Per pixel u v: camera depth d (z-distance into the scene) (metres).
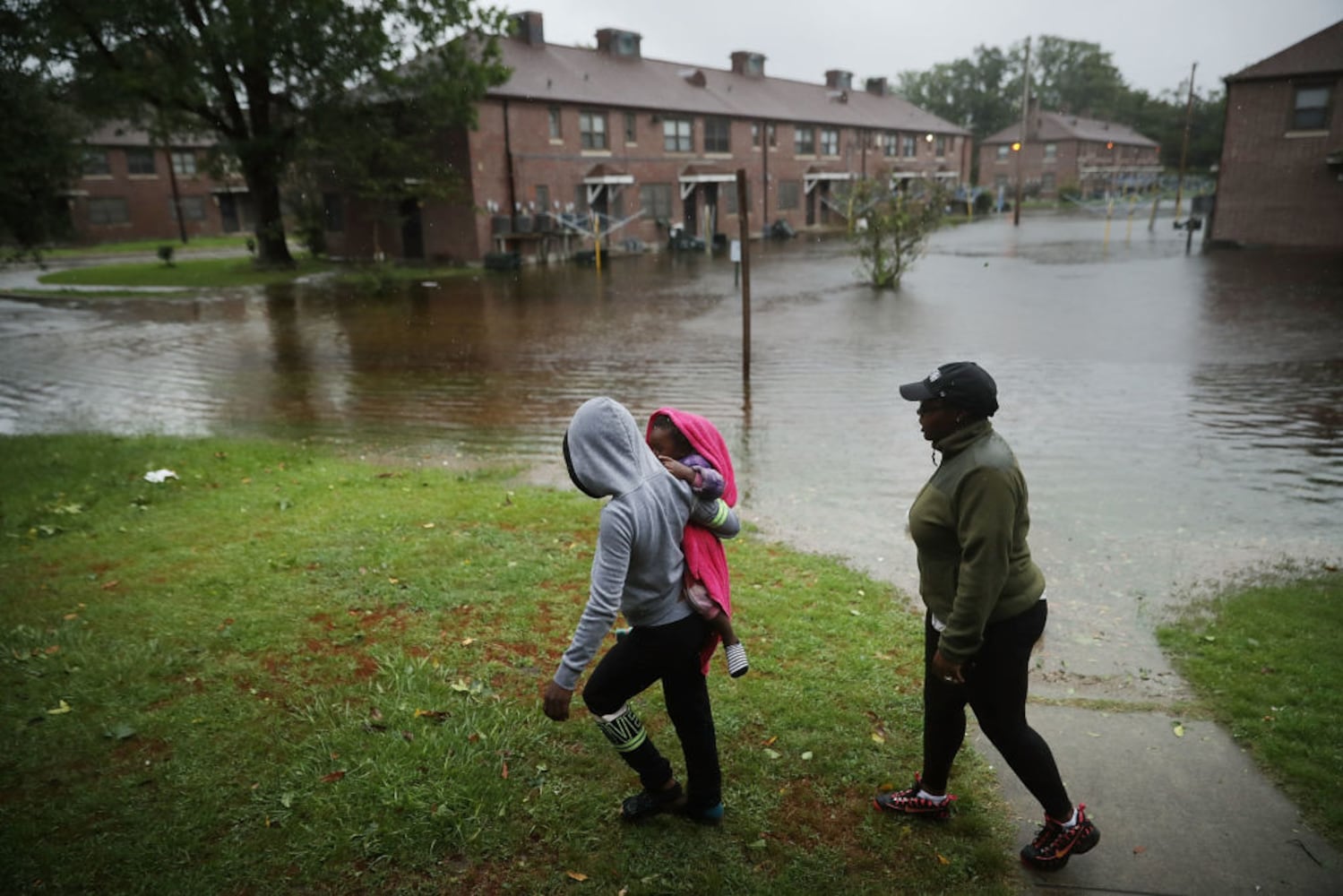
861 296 22.28
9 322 20.05
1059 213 62.34
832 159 53.47
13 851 2.74
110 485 7.22
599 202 38.25
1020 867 2.81
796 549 5.96
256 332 18.31
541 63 37.59
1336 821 3.01
